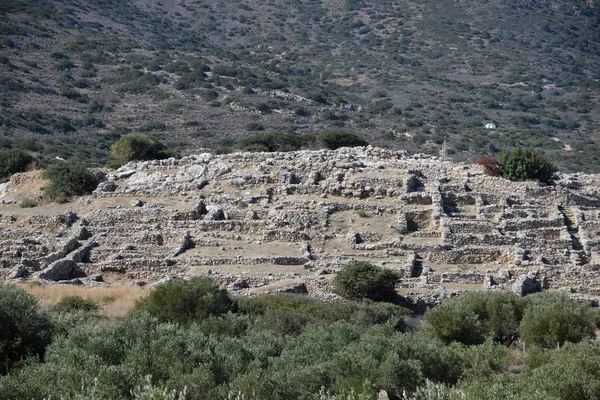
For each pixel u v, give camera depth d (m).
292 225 80.12
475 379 44.44
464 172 89.94
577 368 42.78
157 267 73.94
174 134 175.00
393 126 197.00
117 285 70.38
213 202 84.88
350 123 197.25
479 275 72.25
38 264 74.50
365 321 59.09
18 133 160.88
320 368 42.88
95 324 52.62
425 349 46.72
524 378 43.38
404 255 76.00
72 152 151.12
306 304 61.75
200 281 60.28
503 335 59.06
